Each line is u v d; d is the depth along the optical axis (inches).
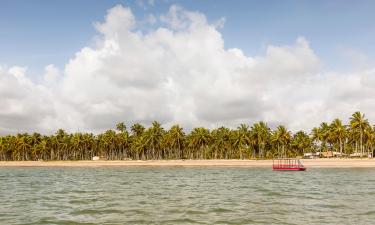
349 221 940.0
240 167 4392.2
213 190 1742.1
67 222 969.5
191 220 971.9
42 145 7711.6
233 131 6520.7
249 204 1251.8
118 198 1460.4
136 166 5206.7
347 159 4643.2
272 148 6643.7
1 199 1476.4
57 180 2603.3
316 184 1994.3
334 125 5659.5
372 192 1574.8
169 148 7012.8
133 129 7485.2
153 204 1270.9
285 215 1033.5
